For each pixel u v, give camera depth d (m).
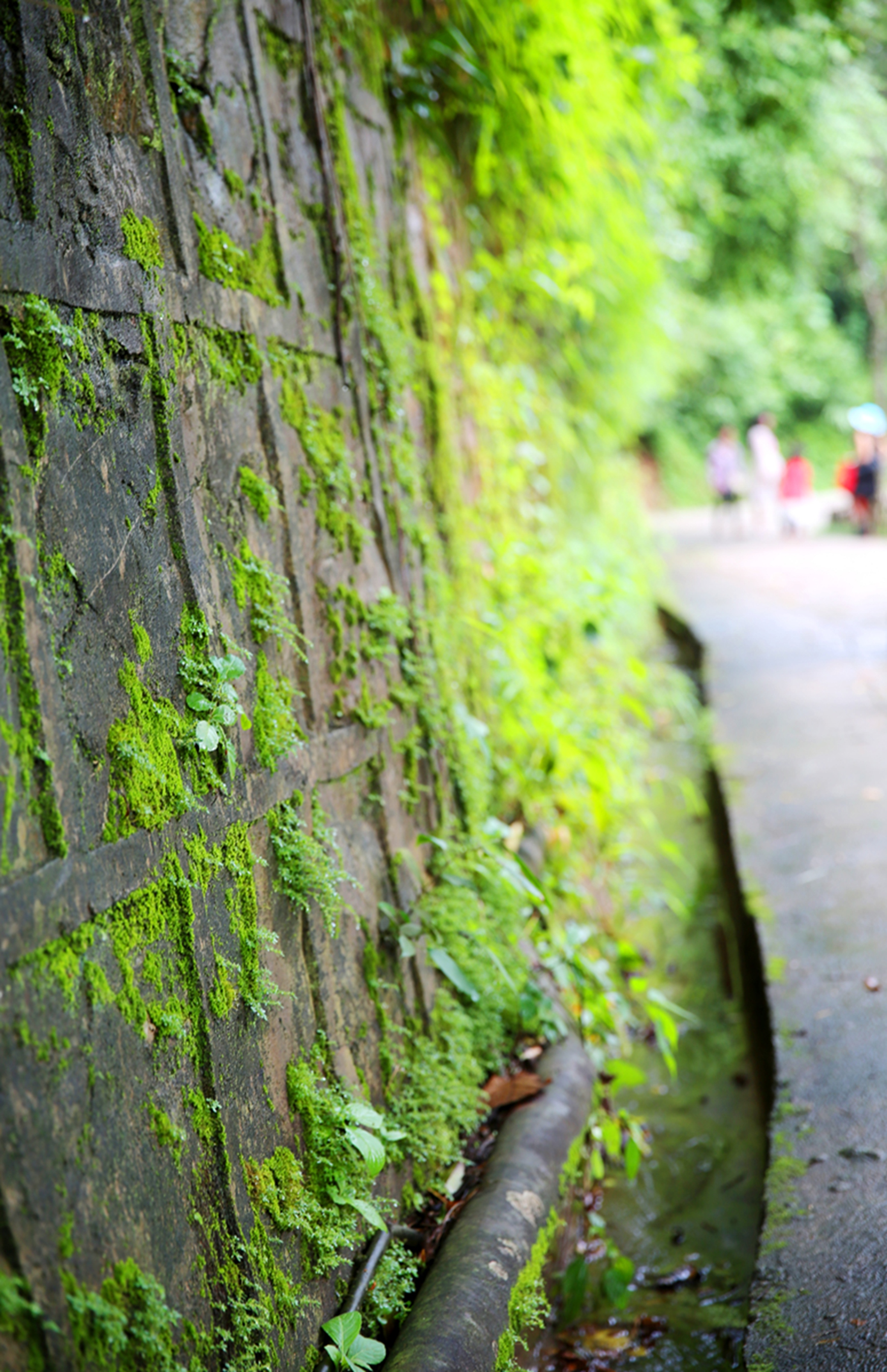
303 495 2.63
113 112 1.99
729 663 8.30
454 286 4.89
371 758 2.85
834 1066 3.20
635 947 4.98
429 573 3.56
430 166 4.59
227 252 2.37
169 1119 1.71
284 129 2.83
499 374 5.77
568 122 5.55
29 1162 1.41
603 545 8.86
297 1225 2.00
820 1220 2.62
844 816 4.98
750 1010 4.20
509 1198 2.55
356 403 3.07
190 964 1.83
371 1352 1.98
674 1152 3.62
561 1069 3.12
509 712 4.50
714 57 8.95
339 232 2.99
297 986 2.23
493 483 5.37
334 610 2.73
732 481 20.08
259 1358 1.82
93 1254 1.49
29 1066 1.44
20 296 1.64
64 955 1.54
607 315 8.94
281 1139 2.06
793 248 16.98
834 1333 2.28
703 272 15.70
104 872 1.63
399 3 4.22
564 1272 2.85
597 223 7.15
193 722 1.96
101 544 1.77
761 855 4.70
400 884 2.87
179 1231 1.69
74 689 1.65
